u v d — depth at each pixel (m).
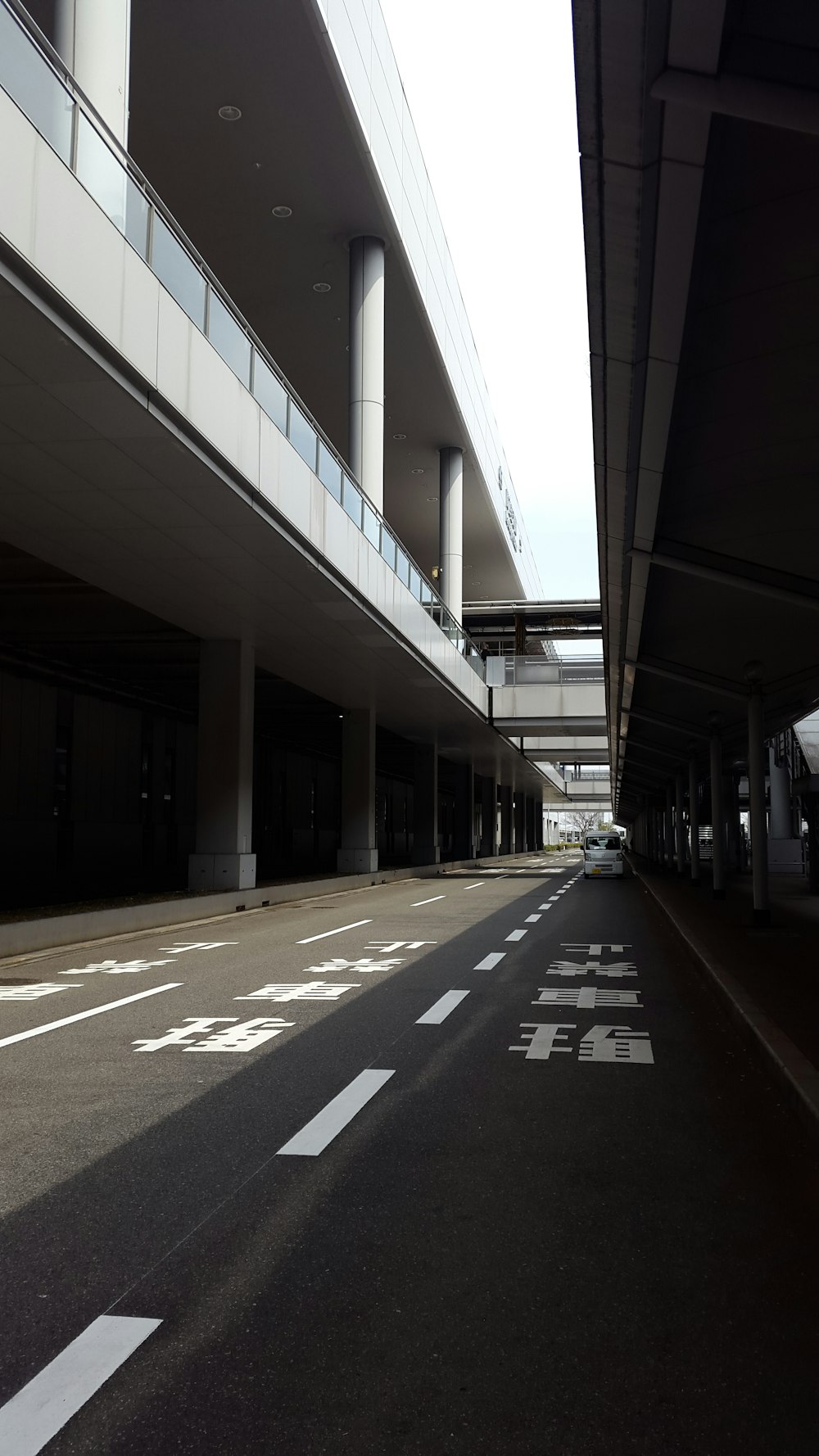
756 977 10.44
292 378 33.69
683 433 9.50
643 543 12.59
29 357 10.67
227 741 25.00
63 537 17.03
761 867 17.17
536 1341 3.22
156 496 14.98
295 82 20.27
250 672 25.83
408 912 21.83
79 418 12.24
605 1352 3.15
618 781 62.00
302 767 59.84
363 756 37.53
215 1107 5.96
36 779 31.64
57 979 11.70
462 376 36.09
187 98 20.69
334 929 18.05
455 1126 5.58
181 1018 8.95
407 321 29.77
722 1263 3.82
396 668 29.77
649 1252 3.92
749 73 5.03
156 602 21.61
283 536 16.97
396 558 25.64
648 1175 4.80
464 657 37.28
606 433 9.62
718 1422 2.78
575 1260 3.84
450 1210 4.36
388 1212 4.32
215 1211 4.33
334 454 19.84
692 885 31.31
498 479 46.81
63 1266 3.78
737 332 7.77
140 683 36.00
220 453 13.90
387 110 24.17
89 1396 2.91
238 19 18.59
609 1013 9.13
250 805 25.47
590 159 5.82
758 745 17.52
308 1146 5.24
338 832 67.94
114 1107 5.97
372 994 10.27
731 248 6.80
